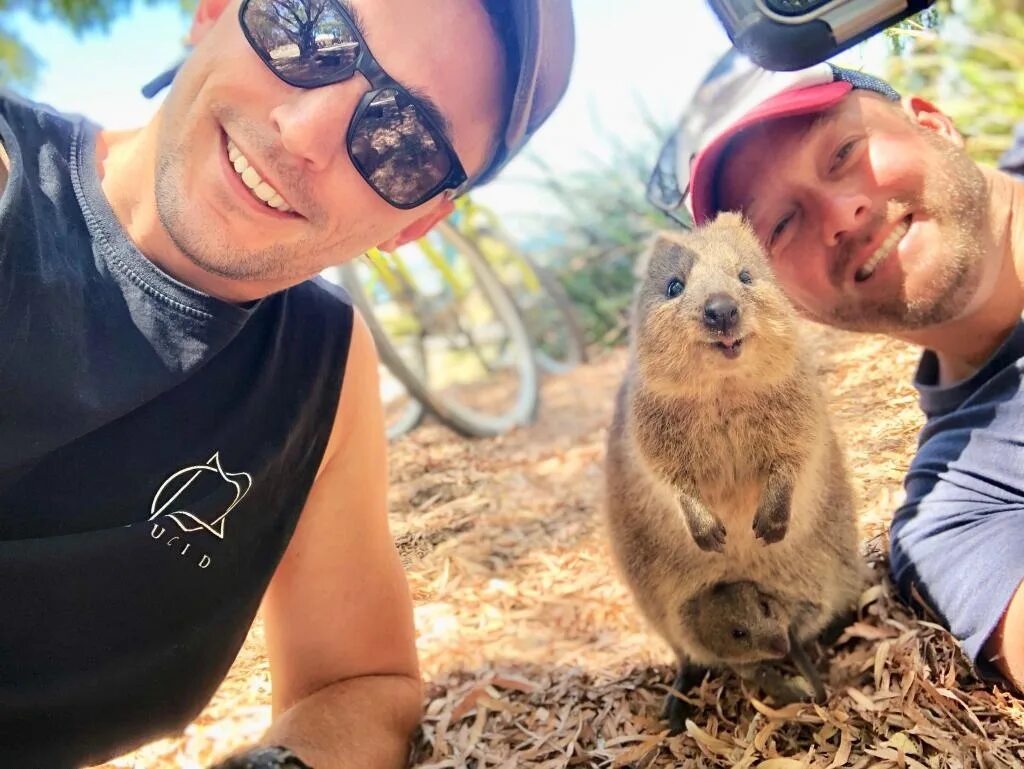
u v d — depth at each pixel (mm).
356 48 388
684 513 577
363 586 522
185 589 438
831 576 602
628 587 648
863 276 573
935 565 553
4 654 401
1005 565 500
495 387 1325
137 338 397
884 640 556
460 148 443
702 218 600
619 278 1634
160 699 461
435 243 1276
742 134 571
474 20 412
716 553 601
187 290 399
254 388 439
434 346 1348
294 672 521
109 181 422
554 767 491
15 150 377
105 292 396
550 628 632
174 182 395
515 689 566
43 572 396
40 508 395
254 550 467
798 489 584
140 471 410
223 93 385
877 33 426
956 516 556
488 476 875
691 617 580
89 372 385
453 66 411
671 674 600
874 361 744
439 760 502
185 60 410
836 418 665
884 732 478
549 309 1582
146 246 416
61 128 416
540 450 1000
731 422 572
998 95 1046
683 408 576
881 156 546
